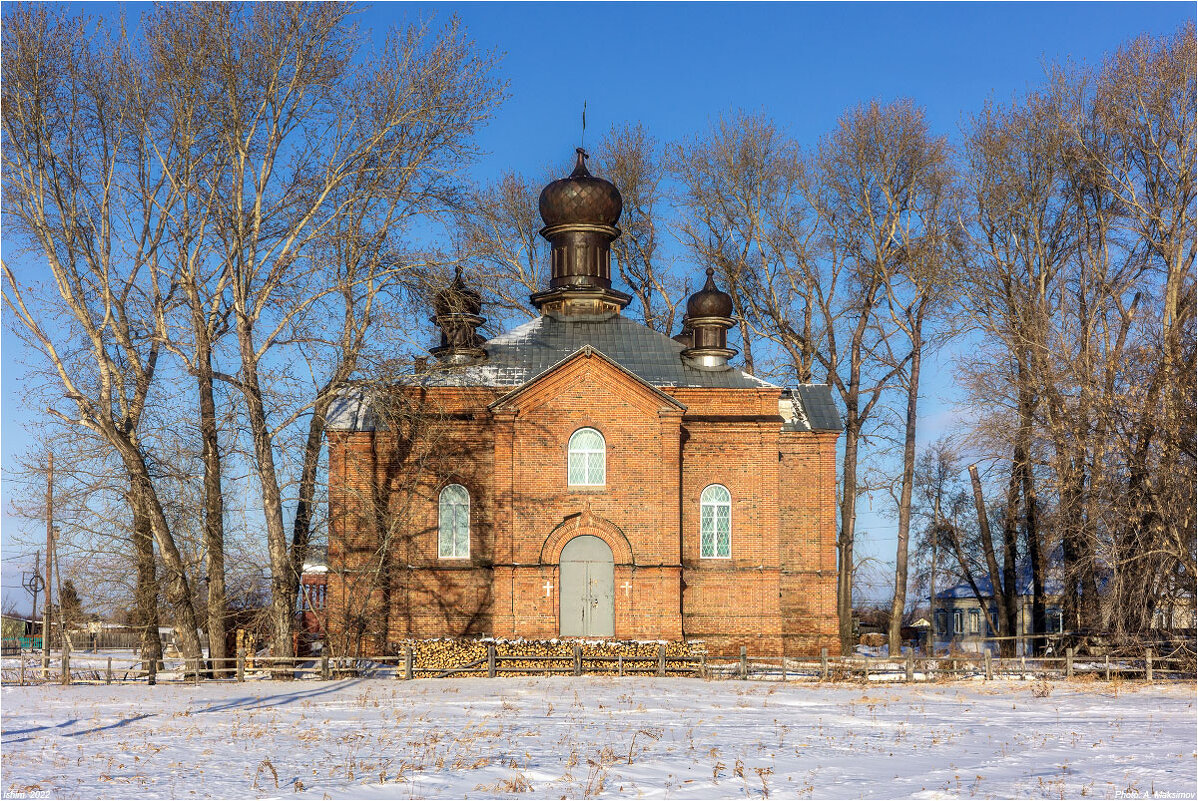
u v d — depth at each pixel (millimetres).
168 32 35719
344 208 37312
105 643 57469
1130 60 44844
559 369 42219
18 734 23562
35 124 35594
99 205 36656
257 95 36281
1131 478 36656
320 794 16531
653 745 21875
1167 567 36219
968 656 43000
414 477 43375
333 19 36562
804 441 46875
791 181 55844
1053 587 56375
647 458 42094
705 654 39156
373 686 34438
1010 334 45625
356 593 42531
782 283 56875
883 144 53281
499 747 21484
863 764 19672
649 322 60750
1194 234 43312
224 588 37531
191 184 36281
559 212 49562
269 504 38125
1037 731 24422
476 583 42969
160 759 19969
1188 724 25797
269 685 34875
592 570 41688
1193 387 36031
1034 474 43219
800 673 39781
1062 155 46906
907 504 54812
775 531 43750
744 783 17562
